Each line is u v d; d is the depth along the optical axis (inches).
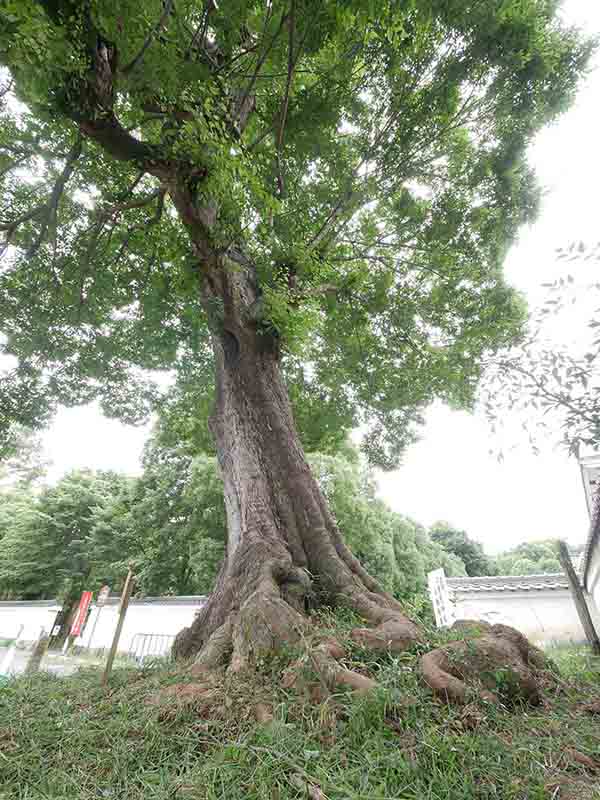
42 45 131.2
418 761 80.7
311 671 114.0
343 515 721.0
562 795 77.7
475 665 123.0
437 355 374.3
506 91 297.7
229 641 159.2
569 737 100.4
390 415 486.3
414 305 385.7
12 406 398.3
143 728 104.7
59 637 686.5
